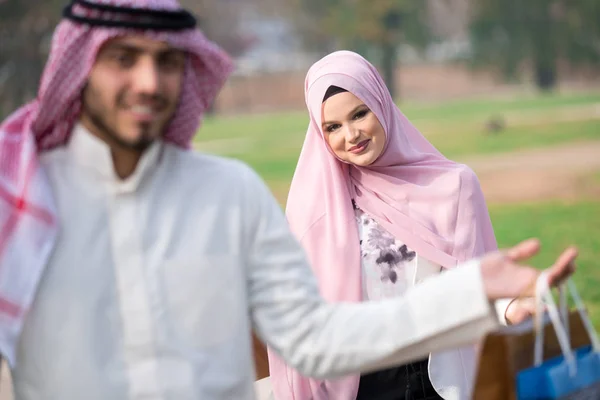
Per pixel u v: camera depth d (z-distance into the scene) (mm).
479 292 2141
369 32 66125
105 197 2129
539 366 2619
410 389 3596
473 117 37594
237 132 39125
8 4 42188
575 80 67125
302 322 2195
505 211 14898
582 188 17203
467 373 3662
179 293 2119
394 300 2219
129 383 2074
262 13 77812
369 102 3852
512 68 64938
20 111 2207
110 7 2072
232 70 2361
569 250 2154
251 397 2193
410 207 3924
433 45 75688
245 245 2213
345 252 3824
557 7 62750
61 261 2080
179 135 2355
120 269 2104
